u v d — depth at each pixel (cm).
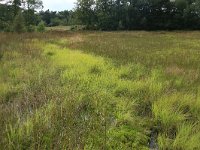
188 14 5997
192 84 780
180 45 2098
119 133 467
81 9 6550
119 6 6369
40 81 725
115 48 1606
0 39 2038
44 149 388
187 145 421
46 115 483
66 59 1098
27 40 2030
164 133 474
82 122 488
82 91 679
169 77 858
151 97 641
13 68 926
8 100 629
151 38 3025
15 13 5034
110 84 756
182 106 594
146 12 6259
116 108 579
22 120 480
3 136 403
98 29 6341
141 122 525
